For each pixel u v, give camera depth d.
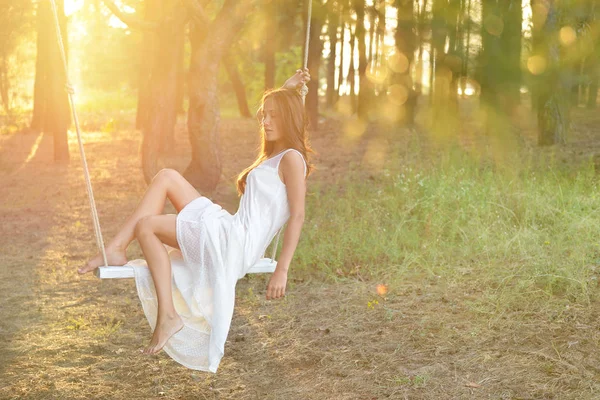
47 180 14.09
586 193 9.15
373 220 8.50
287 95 3.82
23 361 4.98
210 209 3.76
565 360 4.62
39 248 8.64
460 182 9.41
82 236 9.30
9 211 11.04
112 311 6.10
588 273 6.16
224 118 30.69
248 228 3.69
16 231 9.62
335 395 4.33
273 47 23.06
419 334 5.21
